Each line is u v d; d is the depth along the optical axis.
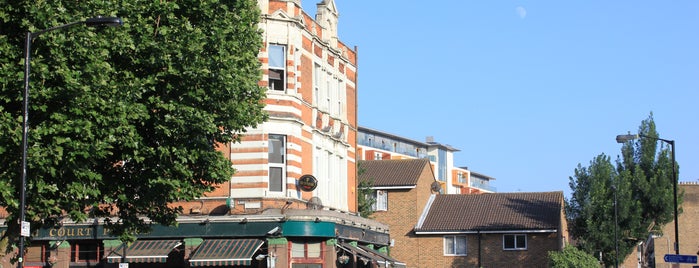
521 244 71.00
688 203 91.38
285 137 47.62
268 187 46.88
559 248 71.19
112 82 31.02
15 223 33.56
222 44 34.12
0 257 33.47
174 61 32.94
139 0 32.78
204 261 45.19
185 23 33.12
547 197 75.81
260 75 36.88
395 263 56.44
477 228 71.69
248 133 46.88
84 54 30.11
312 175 49.16
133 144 31.98
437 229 72.62
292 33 47.94
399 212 74.06
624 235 73.94
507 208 74.31
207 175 35.75
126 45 31.73
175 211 37.00
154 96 33.72
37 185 30.36
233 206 46.41
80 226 47.59
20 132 29.28
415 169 75.62
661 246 91.75
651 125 77.81
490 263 71.19
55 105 30.39
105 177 34.34
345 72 57.59
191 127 33.56
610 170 75.56
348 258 48.72
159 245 46.56
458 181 153.12
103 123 30.92
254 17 36.78
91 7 30.81
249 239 46.41
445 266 72.25
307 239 47.50
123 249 45.78
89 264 48.19
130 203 36.22
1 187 29.55
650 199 75.06
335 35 55.53
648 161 77.00
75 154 30.36
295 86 48.03
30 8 29.33
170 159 33.97
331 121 54.78
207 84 33.91
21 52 30.11
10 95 29.86
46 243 48.59
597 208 73.19
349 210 57.53
